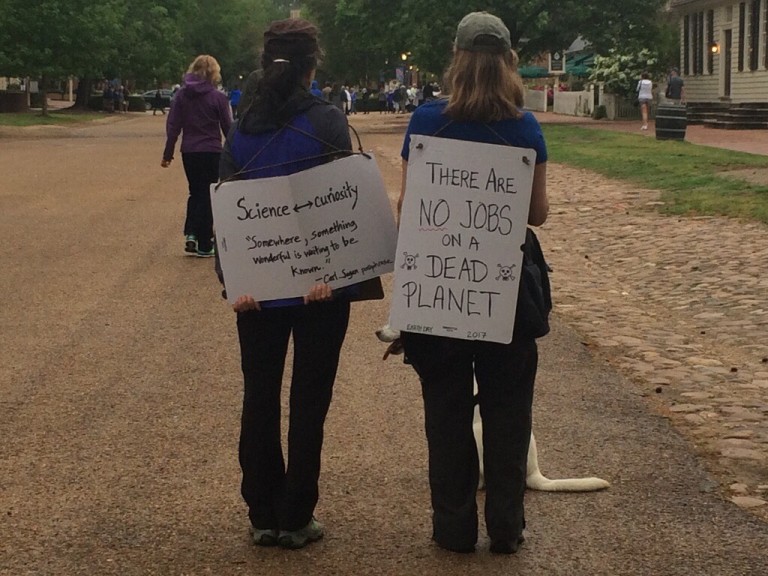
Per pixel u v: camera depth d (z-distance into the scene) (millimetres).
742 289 9398
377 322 8211
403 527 4461
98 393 6277
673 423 5902
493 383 4109
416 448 5387
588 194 16656
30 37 45844
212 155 10508
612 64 44719
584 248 12156
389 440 5500
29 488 4844
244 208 4043
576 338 7844
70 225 13445
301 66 4098
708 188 16094
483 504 4719
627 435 5664
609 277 10516
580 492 4859
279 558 4176
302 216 4047
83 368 6820
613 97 44562
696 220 13297
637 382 6734
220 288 9375
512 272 3959
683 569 4086
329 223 4059
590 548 4270
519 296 4008
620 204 15289
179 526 4461
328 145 4070
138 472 5043
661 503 4742
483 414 4156
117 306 8641
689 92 42094
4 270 10234
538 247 4203
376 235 4086
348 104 58406
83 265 10523
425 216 3963
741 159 20609
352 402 6137
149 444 5418
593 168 20438
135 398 6180
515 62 4004
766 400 6348
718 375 6895
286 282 4062
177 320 8156
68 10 45750
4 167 22766
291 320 4156
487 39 3912
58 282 9648
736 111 32281
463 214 3951
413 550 4242
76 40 46750
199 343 7457
